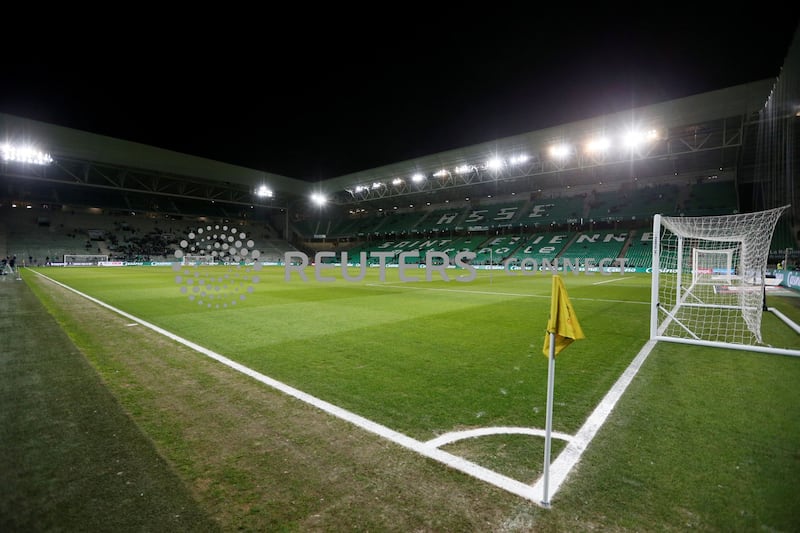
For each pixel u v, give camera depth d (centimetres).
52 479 236
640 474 248
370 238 5288
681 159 3212
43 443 281
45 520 200
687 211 3212
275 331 692
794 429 312
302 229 5631
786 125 2270
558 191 4275
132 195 4703
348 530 195
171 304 1031
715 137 2648
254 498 220
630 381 430
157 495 221
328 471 249
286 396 380
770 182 2831
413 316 861
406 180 4034
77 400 364
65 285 1591
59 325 723
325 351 555
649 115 2494
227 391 392
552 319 228
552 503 218
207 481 236
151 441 286
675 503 218
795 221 2444
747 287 1248
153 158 3372
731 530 197
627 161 2966
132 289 1431
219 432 303
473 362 503
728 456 270
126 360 501
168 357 518
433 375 449
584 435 302
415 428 312
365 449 278
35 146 2808
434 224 4681
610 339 643
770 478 243
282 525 198
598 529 198
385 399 374
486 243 4231
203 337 640
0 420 320
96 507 210
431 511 210
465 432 306
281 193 4556
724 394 391
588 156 3088
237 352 547
